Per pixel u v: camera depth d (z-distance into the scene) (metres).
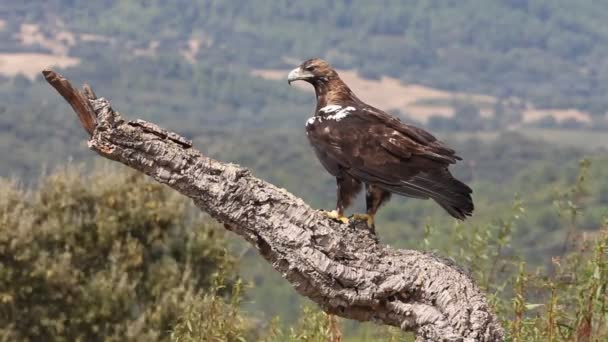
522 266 9.78
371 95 191.88
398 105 184.00
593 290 9.27
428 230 11.28
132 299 19.42
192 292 18.95
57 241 19.67
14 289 19.05
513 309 9.66
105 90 169.88
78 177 20.14
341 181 10.55
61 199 19.81
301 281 8.13
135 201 19.80
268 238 8.09
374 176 10.16
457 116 175.38
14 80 158.62
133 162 8.03
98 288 19.34
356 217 10.46
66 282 19.25
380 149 10.22
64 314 19.34
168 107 167.38
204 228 19.75
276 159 88.50
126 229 19.78
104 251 19.86
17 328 19.28
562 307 9.87
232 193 8.05
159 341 18.95
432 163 10.03
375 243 8.23
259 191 8.09
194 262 19.70
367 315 8.20
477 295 8.10
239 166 8.16
